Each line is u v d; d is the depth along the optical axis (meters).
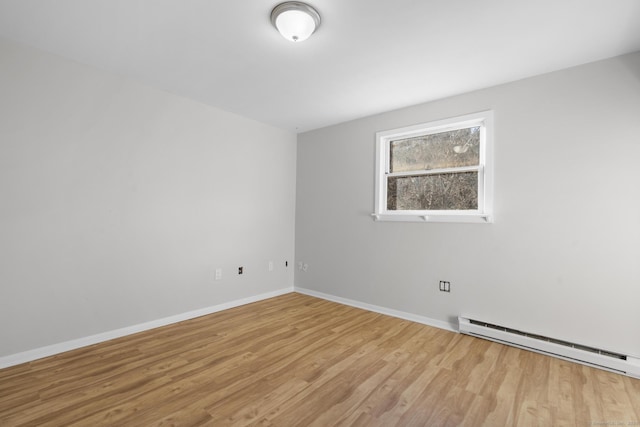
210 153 3.40
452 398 1.82
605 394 1.88
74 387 1.89
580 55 2.26
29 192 2.24
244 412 1.67
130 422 1.58
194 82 2.81
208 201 3.39
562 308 2.44
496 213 2.76
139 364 2.20
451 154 3.11
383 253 3.52
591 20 1.84
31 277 2.24
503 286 2.72
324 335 2.79
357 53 2.26
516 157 2.66
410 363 2.26
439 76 2.62
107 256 2.63
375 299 3.56
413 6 1.73
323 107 3.40
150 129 2.91
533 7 1.73
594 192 2.33
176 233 3.11
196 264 3.28
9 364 2.14
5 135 2.14
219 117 3.48
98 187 2.58
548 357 2.37
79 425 1.54
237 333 2.82
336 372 2.12
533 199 2.58
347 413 1.68
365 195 3.69
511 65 2.42
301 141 4.43
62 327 2.38
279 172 4.23
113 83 2.66
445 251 3.06
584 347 2.34
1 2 1.73
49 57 2.32
